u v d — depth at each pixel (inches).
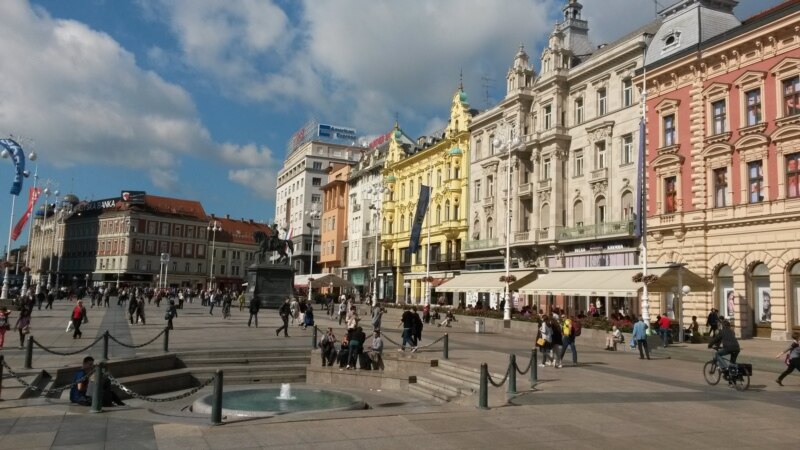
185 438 418.0
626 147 1782.7
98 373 536.1
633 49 1738.4
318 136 5123.0
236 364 901.8
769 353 1063.6
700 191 1502.2
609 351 1138.7
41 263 5772.6
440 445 401.4
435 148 2849.4
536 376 684.7
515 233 2154.3
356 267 3671.3
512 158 2206.0
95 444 404.8
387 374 842.8
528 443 409.4
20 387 617.3
